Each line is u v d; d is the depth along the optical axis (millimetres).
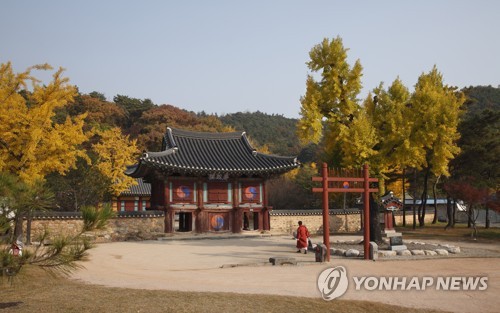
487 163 43844
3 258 6984
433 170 31125
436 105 26391
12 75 22922
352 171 21297
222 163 37156
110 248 26422
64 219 29875
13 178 7672
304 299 10820
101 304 9695
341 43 25594
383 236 31016
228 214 37719
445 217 63219
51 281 12734
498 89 112812
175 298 10375
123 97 121125
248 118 173375
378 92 27703
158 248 26562
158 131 98188
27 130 22781
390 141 25594
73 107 102812
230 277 14648
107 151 51375
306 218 41062
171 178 36438
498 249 24766
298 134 25438
